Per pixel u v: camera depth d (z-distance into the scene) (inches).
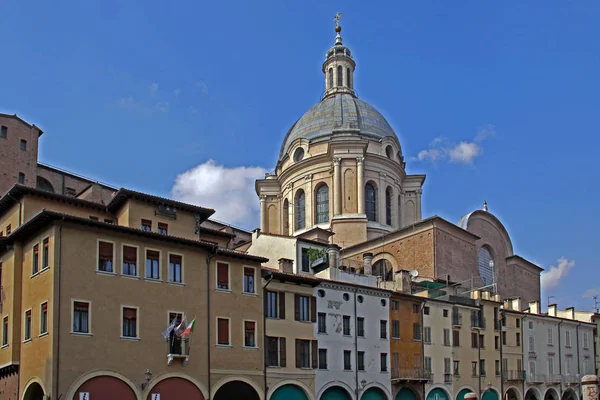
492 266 3683.6
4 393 1781.5
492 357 2965.1
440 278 3134.8
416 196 3786.9
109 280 1721.2
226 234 2268.7
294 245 2544.3
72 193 2691.9
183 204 2049.7
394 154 3727.9
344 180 3518.7
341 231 3435.0
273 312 2114.9
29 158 2623.0
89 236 1710.1
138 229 1784.0
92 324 1669.5
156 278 1817.2
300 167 3654.0
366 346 2383.1
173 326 1787.6
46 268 1664.6
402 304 2573.8
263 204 3865.7
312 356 2192.4
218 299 1941.4
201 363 1861.5
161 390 1764.3
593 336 3715.6
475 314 2913.4
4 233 1971.0
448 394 2682.1
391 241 3297.2
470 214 3590.1
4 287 1824.6
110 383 1674.5
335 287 2320.4
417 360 2578.7
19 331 1748.3
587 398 1098.1
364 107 3826.3
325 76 4060.0
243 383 1966.0
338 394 2272.4
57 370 1584.6
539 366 3248.0
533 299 3959.2
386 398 2418.8
